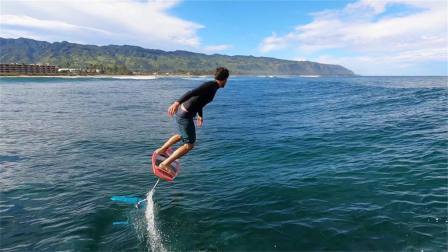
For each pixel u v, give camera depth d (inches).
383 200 261.6
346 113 733.3
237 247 207.9
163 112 874.1
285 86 2230.6
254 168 360.8
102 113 853.2
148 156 425.4
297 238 215.3
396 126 541.3
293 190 290.4
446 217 229.9
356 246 203.9
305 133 525.3
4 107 992.9
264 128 591.8
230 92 1664.6
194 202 275.4
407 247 199.8
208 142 492.7
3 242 218.2
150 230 229.8
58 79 4495.6
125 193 299.7
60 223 243.1
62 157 422.9
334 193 280.7
